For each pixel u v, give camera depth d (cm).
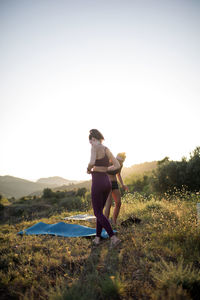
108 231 328
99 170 346
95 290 222
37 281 252
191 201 559
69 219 580
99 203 343
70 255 317
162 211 500
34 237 415
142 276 241
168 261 268
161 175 1188
